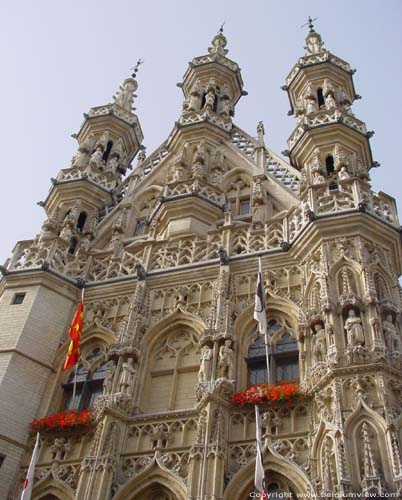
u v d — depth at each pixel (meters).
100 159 35.22
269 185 31.39
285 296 23.92
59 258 28.05
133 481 19.41
